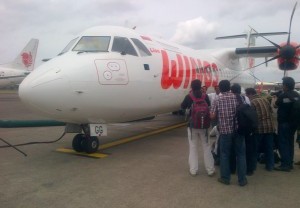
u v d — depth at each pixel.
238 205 4.39
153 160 6.88
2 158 6.95
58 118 6.69
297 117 5.91
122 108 7.27
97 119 7.04
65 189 4.98
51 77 6.20
